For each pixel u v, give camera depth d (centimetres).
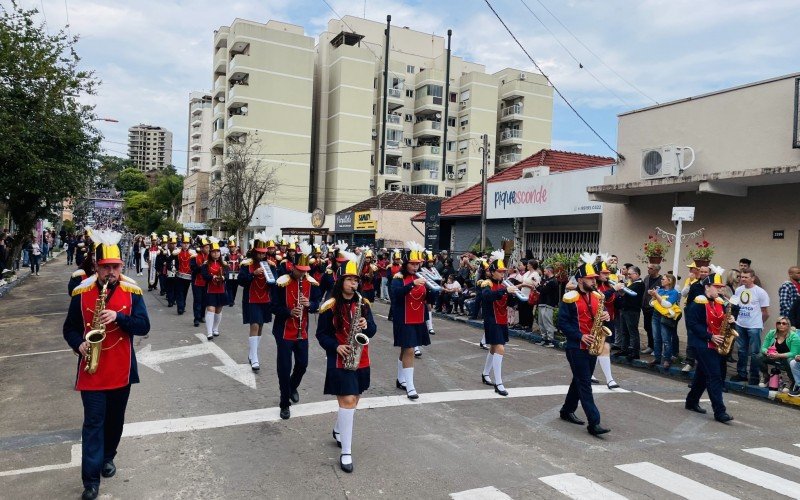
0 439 612
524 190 2009
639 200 1508
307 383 865
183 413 703
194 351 1068
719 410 772
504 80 6331
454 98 6050
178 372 909
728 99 1254
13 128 1638
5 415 695
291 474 530
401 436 643
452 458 581
